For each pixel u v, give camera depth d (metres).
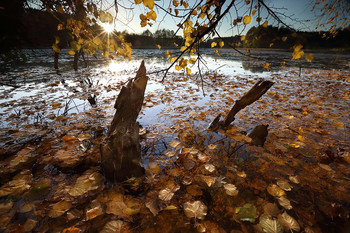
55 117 3.01
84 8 1.47
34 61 11.88
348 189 1.48
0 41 1.28
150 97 4.37
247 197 1.42
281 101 3.98
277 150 2.09
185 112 3.33
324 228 1.16
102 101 3.96
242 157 1.97
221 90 5.14
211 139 2.37
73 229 1.11
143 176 1.64
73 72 7.98
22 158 1.83
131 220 1.19
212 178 1.60
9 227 1.11
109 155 1.64
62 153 1.95
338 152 1.97
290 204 1.34
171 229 1.15
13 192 1.38
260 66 11.80
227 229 1.15
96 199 1.37
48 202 1.32
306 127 2.62
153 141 2.31
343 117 2.98
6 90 4.67
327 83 5.92
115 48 1.69
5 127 2.56
